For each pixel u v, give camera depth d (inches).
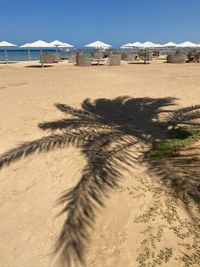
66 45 1091.3
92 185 142.2
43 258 103.2
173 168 154.3
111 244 106.3
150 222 115.8
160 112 283.7
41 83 495.5
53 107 317.1
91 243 107.1
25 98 370.6
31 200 138.5
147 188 138.8
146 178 147.8
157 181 144.0
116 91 402.3
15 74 660.1
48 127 243.9
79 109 307.9
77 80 513.3
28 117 282.0
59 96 377.7
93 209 124.8
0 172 166.9
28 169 168.7
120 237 109.3
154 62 997.2
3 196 143.6
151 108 302.5
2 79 568.4
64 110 301.6
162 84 456.4
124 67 796.6
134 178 148.5
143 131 226.5
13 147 202.8
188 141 186.5
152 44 1038.4
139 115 278.7
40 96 381.1
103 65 895.1
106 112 295.6
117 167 160.6
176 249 101.5
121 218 119.5
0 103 345.7
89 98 357.4
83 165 167.2
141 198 131.4
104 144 197.0
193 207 121.9
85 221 118.0
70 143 201.2
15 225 121.4
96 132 225.1
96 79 518.3
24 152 188.2
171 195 131.0
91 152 183.6
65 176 157.6
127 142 200.2
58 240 110.4
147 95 370.3
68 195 136.6
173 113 275.9
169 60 944.3
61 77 565.9
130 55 1091.3
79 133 222.2
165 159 166.2
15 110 311.3
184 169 152.0
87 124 247.9
